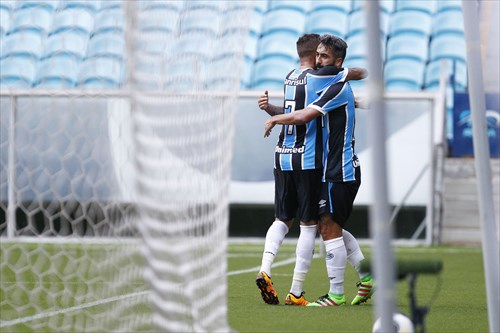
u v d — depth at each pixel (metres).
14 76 42.34
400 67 73.38
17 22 42.91
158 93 14.76
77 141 26.23
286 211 23.17
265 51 75.44
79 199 24.22
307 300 24.92
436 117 55.25
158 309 12.75
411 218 50.72
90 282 23.44
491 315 15.48
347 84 22.53
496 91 65.44
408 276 12.73
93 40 28.86
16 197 29.53
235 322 19.59
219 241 17.28
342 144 22.47
